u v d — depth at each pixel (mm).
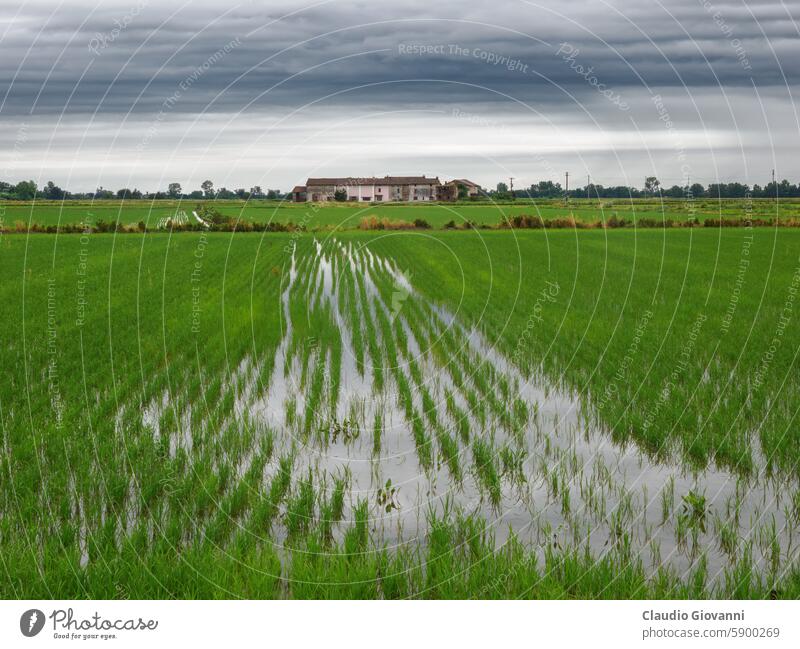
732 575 6793
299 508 7949
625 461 9547
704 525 7754
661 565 6961
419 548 7344
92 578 6602
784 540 7410
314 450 9984
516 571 6762
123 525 7566
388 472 9312
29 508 7625
